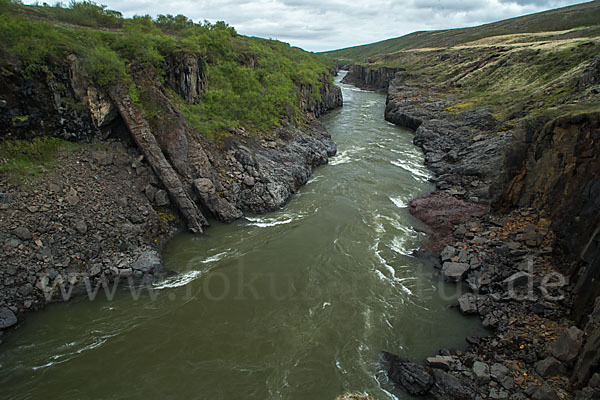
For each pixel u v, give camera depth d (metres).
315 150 37.66
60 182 20.17
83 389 12.98
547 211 20.77
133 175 22.83
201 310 16.86
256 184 27.16
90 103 22.56
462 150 39.09
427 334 15.73
